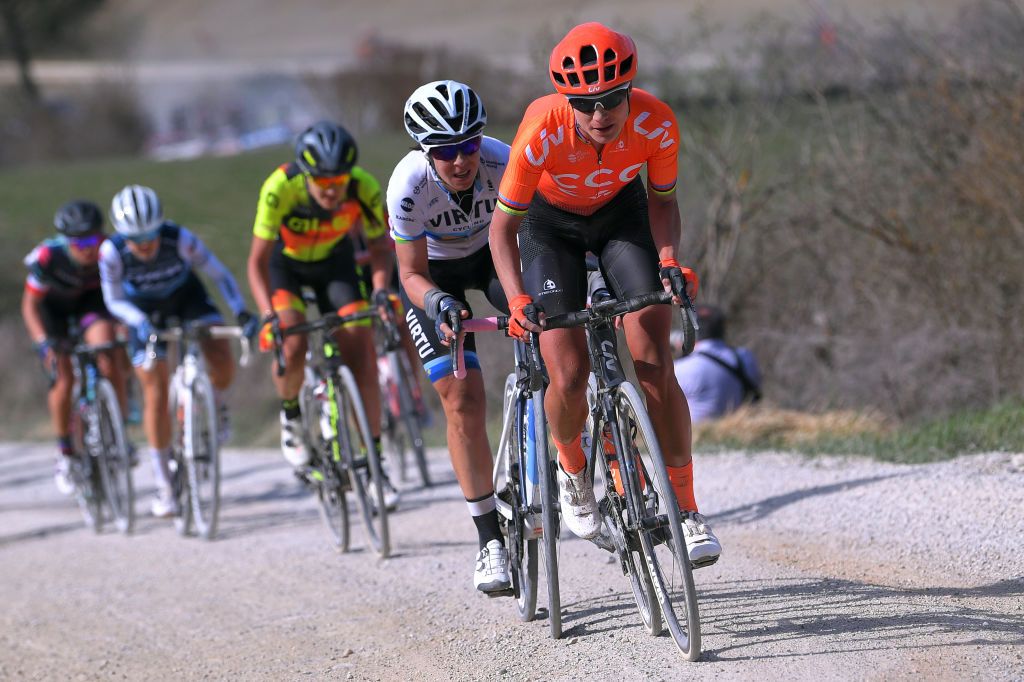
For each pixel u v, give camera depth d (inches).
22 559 932.0
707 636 469.4
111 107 5000.0
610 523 482.3
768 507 688.4
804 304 1269.7
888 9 1213.1
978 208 1073.5
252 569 755.4
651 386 455.8
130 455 941.2
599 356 465.4
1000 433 768.9
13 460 1578.5
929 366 1066.1
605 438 478.6
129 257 855.7
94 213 916.0
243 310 850.1
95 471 987.3
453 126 471.5
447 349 526.9
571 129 435.2
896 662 418.0
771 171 1272.1
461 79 2049.7
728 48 1327.5
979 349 1053.8
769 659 434.3
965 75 1072.8
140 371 903.1
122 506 972.6
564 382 456.8
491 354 1382.9
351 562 725.3
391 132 3435.0
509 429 523.5
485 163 523.2
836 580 532.7
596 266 523.8
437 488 937.5
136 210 823.7
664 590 454.6
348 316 707.4
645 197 496.1
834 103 1246.9
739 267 1301.7
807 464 784.3
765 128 1299.2
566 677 450.6
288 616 625.3
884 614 472.1
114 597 743.1
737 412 936.3
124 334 938.7
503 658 488.7
